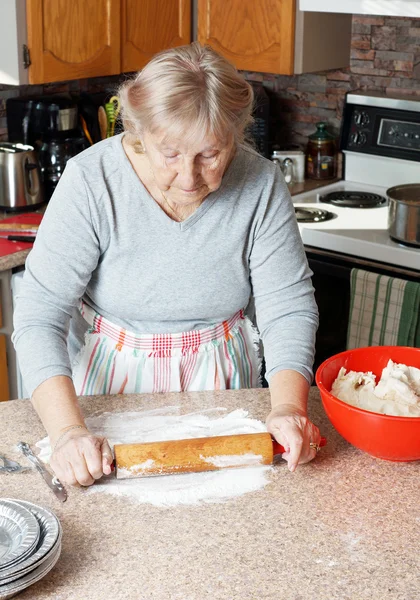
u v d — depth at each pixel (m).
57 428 1.28
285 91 3.35
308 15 2.83
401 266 2.51
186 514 1.18
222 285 1.54
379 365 1.47
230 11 2.93
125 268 1.49
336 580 1.05
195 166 1.23
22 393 2.53
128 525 1.15
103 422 1.42
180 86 1.16
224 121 1.19
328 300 2.75
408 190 2.64
